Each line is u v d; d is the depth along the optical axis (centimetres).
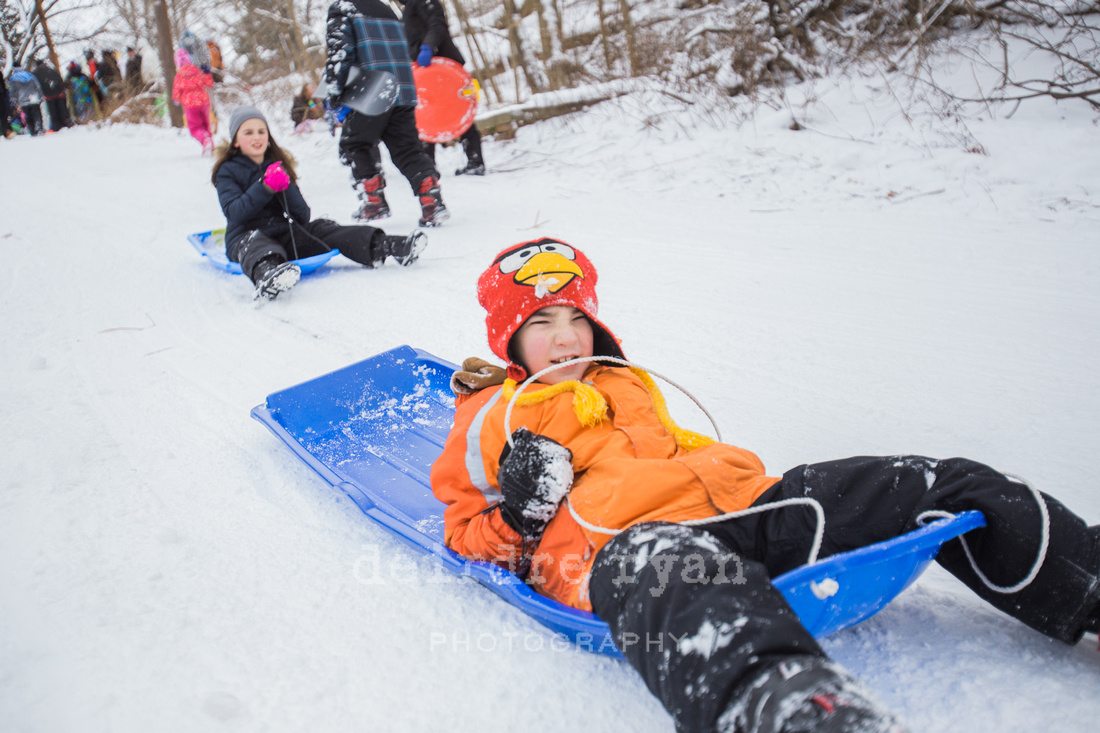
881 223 593
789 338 400
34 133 2023
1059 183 610
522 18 1161
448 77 842
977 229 559
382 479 294
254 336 454
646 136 893
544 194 778
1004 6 846
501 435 222
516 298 240
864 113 804
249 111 544
